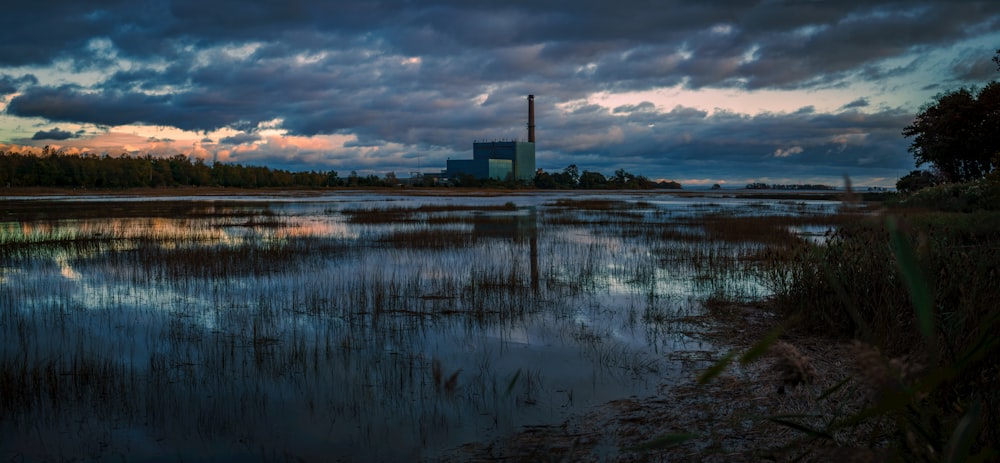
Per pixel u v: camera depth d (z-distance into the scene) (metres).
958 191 17.55
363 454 4.86
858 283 7.76
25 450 5.03
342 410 5.77
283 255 16.91
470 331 8.73
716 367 1.00
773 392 5.75
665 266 14.81
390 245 19.77
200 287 12.40
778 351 1.47
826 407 5.13
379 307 10.18
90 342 8.34
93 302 10.96
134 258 16.53
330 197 76.62
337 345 8.05
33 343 8.31
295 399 6.08
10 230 25.27
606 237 22.36
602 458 4.62
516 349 7.76
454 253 17.83
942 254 6.83
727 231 23.73
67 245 19.80
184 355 7.66
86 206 49.09
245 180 143.25
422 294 11.38
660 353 7.49
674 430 5.04
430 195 89.38
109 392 6.30
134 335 8.70
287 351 7.75
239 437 5.22
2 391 6.10
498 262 15.76
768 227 25.05
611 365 7.02
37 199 66.56
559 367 6.98
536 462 4.62
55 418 5.66
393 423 5.45
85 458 4.88
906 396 1.06
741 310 9.73
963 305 5.11
